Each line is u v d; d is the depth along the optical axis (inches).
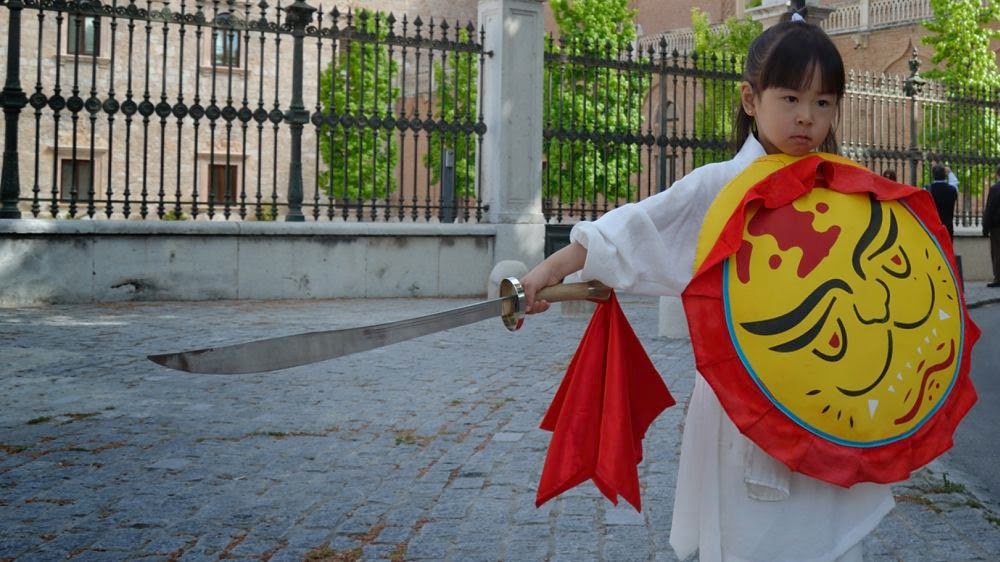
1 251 446.3
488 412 231.1
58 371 280.8
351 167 829.8
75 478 171.0
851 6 1293.1
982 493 168.7
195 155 483.8
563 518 148.8
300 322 399.9
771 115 73.7
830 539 73.3
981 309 544.1
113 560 129.6
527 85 552.1
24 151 844.0
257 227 496.1
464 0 1235.9
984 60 923.4
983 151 740.0
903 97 705.6
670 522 146.4
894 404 68.9
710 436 77.0
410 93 1118.4
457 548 135.0
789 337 68.1
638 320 438.6
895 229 72.0
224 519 148.4
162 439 201.5
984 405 272.5
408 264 531.5
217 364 60.1
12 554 131.4
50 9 453.7
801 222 70.4
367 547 135.7
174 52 906.1
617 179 565.0
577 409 78.0
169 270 481.4
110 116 463.8
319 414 228.1
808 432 67.6
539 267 73.2
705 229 71.6
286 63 958.4
